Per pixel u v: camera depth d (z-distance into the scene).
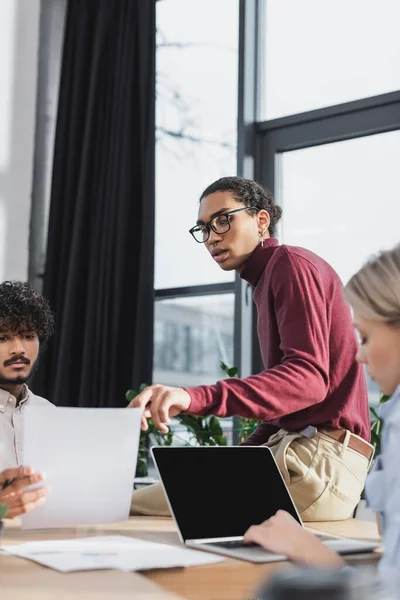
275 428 2.13
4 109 4.28
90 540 1.37
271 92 3.84
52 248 4.26
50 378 4.16
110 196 4.04
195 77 4.05
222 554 1.30
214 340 3.84
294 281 1.99
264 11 3.90
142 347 3.79
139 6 4.10
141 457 3.15
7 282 2.29
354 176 3.52
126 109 4.04
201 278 3.91
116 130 4.06
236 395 1.79
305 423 1.97
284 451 1.91
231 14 3.96
